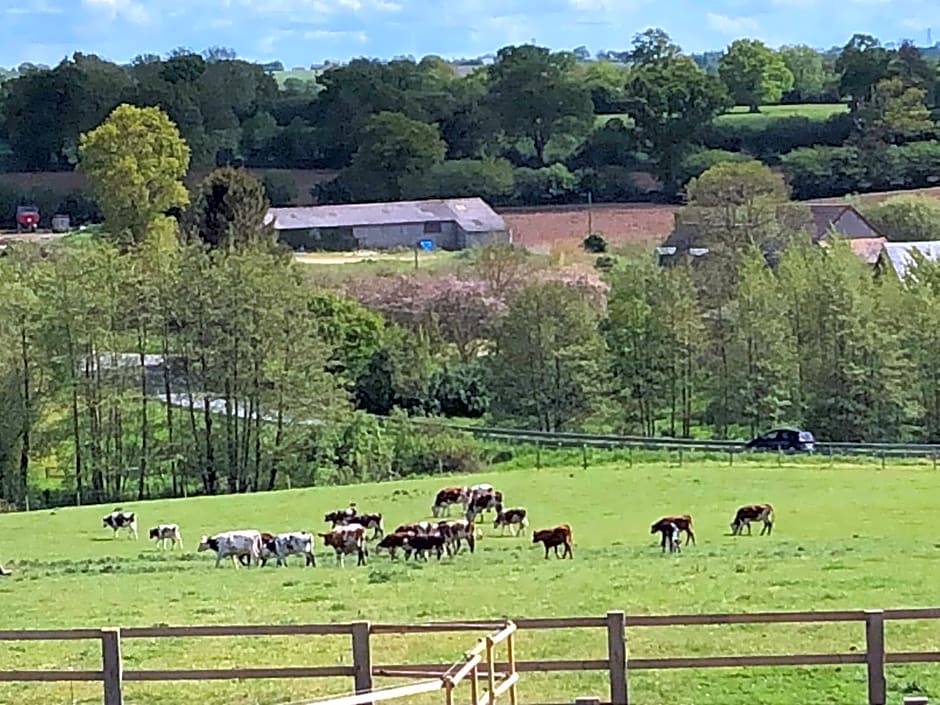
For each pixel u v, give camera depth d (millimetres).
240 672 17469
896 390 79188
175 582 35469
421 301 100500
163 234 119750
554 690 20766
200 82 179375
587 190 162250
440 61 199625
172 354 75250
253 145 175875
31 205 154875
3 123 170375
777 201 117188
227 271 75438
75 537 49031
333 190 162250
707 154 165625
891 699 19906
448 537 41031
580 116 174500
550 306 83000
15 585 35781
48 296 73562
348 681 21984
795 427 81938
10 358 73000
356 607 29328
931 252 108188
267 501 57812
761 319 82312
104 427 74625
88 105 166875
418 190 159500
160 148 132500
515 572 35000
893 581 31281
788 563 35156
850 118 174125
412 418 79875
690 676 21562
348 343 85812
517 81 175500
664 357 84188
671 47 193875
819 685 20906
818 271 82750
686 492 54500
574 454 70812
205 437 74875
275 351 74938
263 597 31641
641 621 17391
